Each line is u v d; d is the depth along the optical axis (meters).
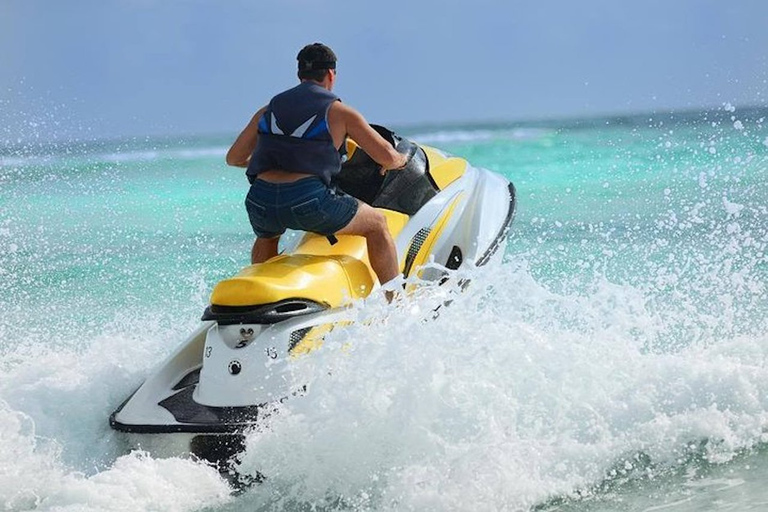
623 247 35.41
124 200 66.81
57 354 23.31
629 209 48.69
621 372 17.00
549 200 57.06
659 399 16.39
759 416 15.94
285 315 16.36
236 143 19.58
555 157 108.31
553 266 32.03
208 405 16.22
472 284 17.91
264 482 15.09
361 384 15.55
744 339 19.12
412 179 20.92
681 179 63.53
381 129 21.27
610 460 15.14
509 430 15.50
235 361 16.19
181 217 55.34
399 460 14.87
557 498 14.22
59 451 16.16
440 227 21.05
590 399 16.38
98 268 37.31
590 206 51.69
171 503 14.40
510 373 16.50
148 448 16.33
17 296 32.16
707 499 13.82
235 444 15.87
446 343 16.30
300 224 17.97
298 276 17.11
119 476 14.63
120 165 127.69
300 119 17.94
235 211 57.94
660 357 17.55
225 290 16.53
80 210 60.00
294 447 15.12
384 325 16.55
